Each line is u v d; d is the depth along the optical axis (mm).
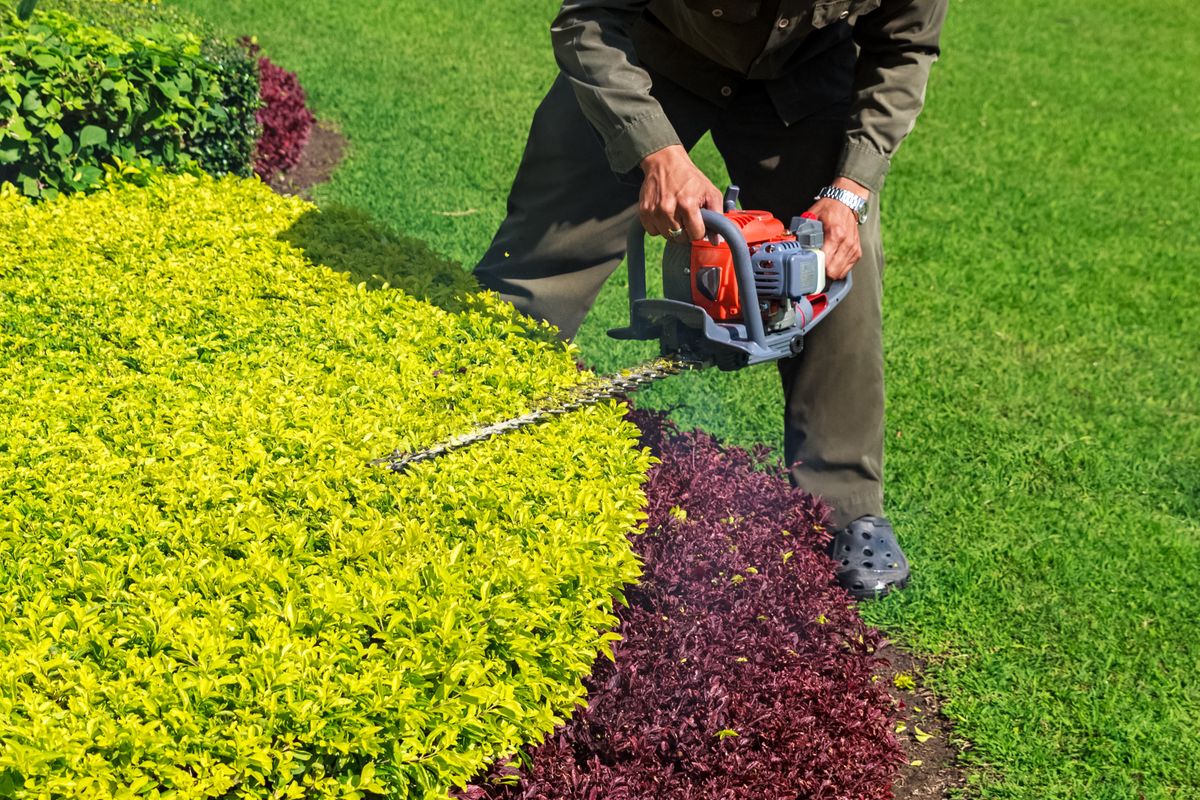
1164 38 16000
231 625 2107
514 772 2350
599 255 3900
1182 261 8008
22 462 2648
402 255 4004
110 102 5188
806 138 3744
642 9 3238
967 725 3502
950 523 4500
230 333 3365
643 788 2471
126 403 2902
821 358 3803
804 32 3441
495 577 2305
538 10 14039
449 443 2854
